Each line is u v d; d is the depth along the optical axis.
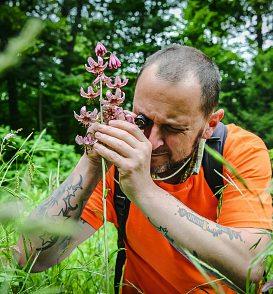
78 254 2.39
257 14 12.89
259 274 1.41
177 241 1.38
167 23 13.95
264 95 10.43
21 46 0.34
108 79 1.22
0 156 1.60
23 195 1.52
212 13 11.23
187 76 1.38
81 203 1.63
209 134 1.58
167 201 1.36
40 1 11.15
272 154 1.95
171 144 1.43
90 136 1.29
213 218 1.71
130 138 1.28
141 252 1.75
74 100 11.61
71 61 13.16
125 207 1.71
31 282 1.51
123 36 14.41
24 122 12.83
